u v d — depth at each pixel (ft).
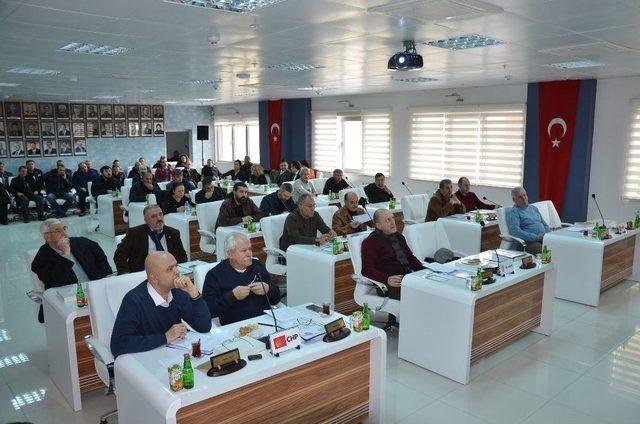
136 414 7.25
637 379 11.94
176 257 14.61
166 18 12.80
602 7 11.42
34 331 14.92
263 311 10.33
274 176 36.65
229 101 46.37
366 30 14.23
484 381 11.76
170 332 8.25
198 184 39.09
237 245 10.32
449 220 21.03
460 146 32.45
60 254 12.30
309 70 23.18
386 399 10.93
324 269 14.49
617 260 18.34
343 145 40.45
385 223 13.48
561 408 10.65
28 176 34.76
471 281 11.44
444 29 13.99
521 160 29.58
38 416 10.24
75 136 44.96
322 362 8.44
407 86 31.04
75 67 21.80
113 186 34.14
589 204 27.35
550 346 13.73
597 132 26.61
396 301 13.01
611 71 23.03
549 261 14.06
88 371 10.48
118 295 9.61
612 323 15.42
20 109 41.83
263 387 7.68
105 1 11.17
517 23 13.12
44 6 11.58
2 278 20.53
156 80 27.22
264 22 13.24
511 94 29.60
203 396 6.75
